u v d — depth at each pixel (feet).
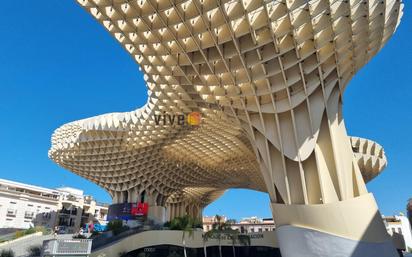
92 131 149.79
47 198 266.57
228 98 83.20
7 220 236.43
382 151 141.18
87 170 176.45
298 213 72.84
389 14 69.00
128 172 168.66
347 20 64.54
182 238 132.26
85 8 62.28
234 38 63.77
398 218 303.89
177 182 185.37
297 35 67.15
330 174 73.36
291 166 78.23
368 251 65.98
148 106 116.16
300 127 76.43
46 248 60.34
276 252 136.67
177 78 81.15
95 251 119.55
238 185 219.00
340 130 76.33
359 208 68.95
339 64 73.82
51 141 176.24
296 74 73.26
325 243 68.33
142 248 133.59
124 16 60.64
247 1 58.90
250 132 85.61
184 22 60.23
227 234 126.62
